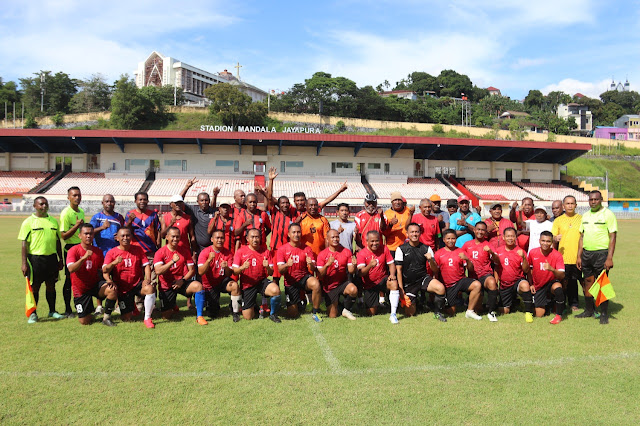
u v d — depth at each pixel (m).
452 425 3.42
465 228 8.10
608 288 6.42
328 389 4.07
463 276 6.82
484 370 4.55
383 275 6.86
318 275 6.80
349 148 45.41
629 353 5.09
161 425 3.41
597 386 4.17
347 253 6.81
